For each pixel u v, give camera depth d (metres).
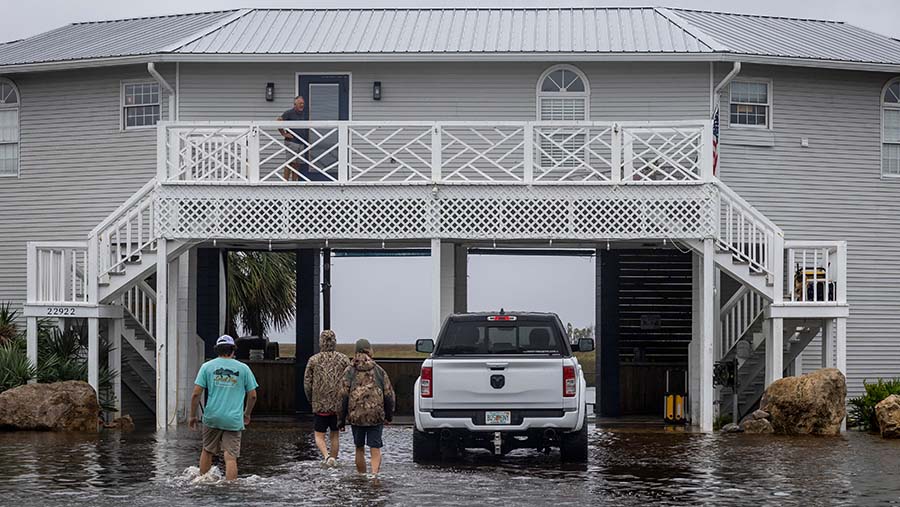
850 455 19.05
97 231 23.81
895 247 27.80
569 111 26.62
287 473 16.83
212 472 16.20
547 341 17.80
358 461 16.69
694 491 15.17
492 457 19.05
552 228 23.23
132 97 27.30
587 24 27.98
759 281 23.56
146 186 23.91
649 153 25.84
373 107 26.70
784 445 20.56
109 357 24.67
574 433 17.66
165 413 23.44
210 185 23.41
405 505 13.98
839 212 27.44
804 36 28.91
